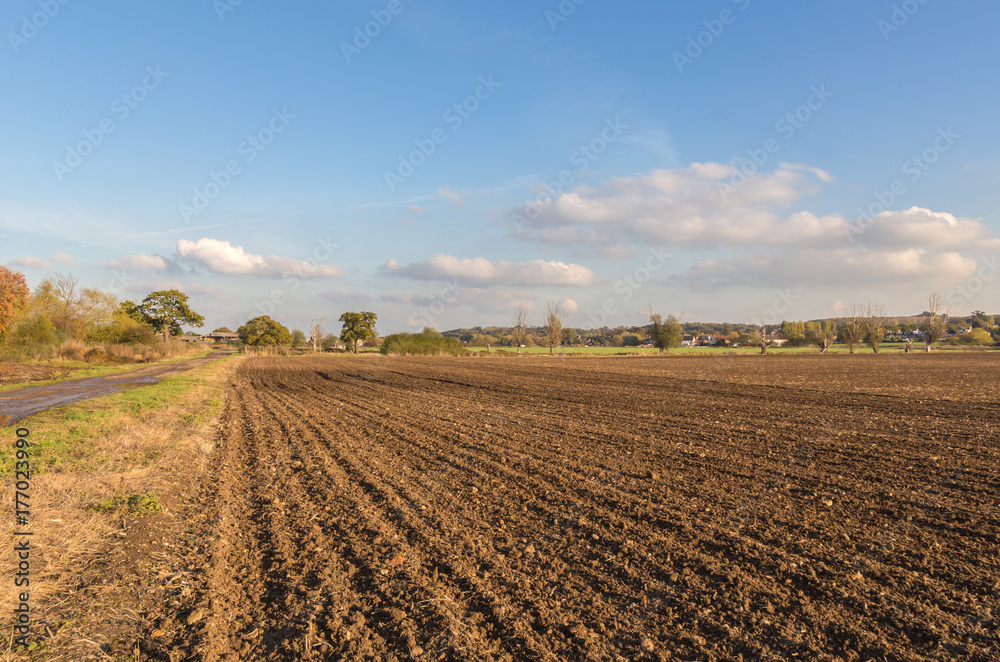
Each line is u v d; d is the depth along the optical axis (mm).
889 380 28719
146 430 12484
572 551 5512
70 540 5770
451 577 4918
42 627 4086
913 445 11047
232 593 4711
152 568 5223
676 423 14422
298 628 4074
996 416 15117
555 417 15836
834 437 12070
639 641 3816
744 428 13461
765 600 4398
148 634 4039
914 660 3531
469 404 19484
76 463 9094
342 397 22500
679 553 5414
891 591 4539
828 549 5480
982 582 4684
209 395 22562
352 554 5504
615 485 8102
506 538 5914
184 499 7672
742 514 6656
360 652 3734
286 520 6664
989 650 3621
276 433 13523
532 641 3822
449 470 9219
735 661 3568
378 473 9078
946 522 6293
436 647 3779
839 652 3645
